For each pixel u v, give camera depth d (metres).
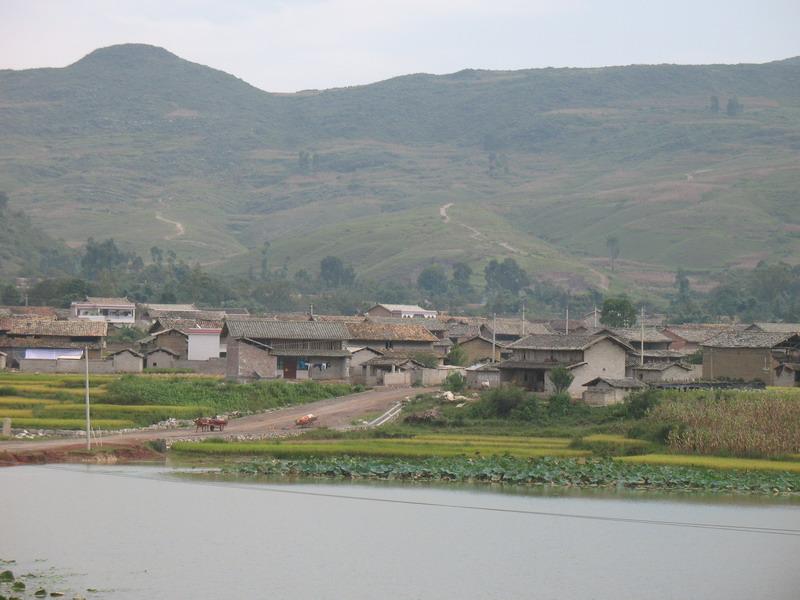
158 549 79.25
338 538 83.38
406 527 86.94
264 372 172.25
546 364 157.25
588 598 69.81
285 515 90.44
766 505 96.06
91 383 159.75
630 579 73.88
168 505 93.19
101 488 99.19
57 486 99.75
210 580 72.00
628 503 96.62
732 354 173.75
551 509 94.06
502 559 78.31
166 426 135.75
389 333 193.25
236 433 130.25
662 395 138.00
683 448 120.00
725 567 76.69
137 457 115.75
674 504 96.31
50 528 84.50
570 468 107.25
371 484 104.56
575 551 80.62
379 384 177.12
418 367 181.50
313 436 128.12
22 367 187.88
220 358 197.88
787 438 116.75
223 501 95.19
